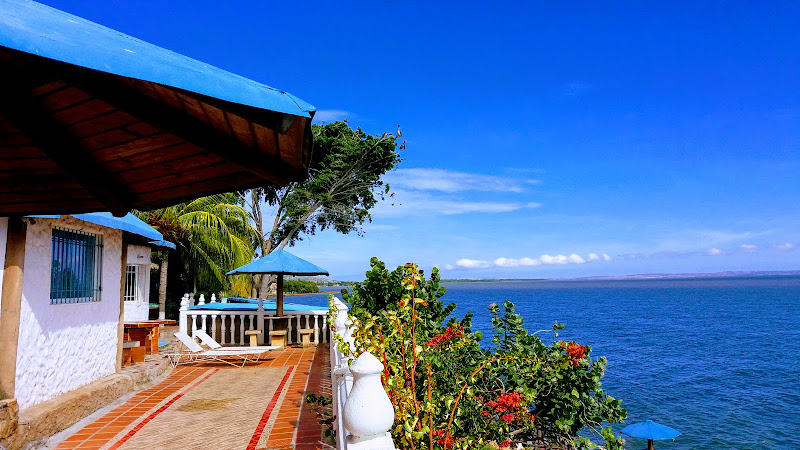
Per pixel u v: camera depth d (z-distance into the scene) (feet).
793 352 121.60
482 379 21.97
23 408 21.44
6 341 20.31
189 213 72.02
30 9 4.67
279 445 21.36
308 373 37.83
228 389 32.32
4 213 10.19
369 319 16.30
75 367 26.16
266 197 98.73
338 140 94.58
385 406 9.36
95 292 28.76
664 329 175.63
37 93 6.53
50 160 8.34
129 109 6.50
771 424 60.80
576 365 21.81
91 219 25.31
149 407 27.68
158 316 69.97
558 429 23.03
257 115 5.67
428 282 26.40
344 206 98.02
